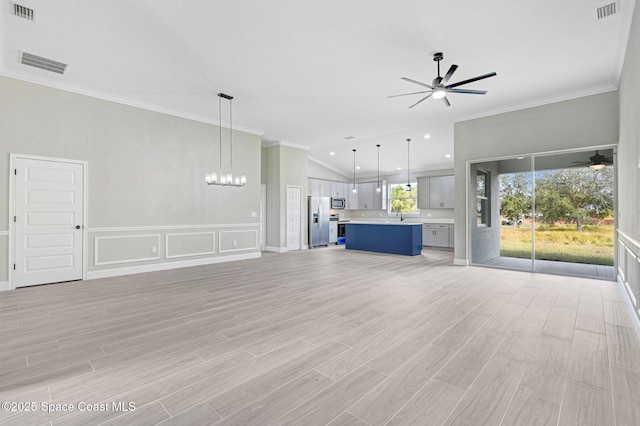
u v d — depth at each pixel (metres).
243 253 6.91
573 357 2.21
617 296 3.76
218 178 6.43
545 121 5.02
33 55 3.75
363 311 3.24
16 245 4.21
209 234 6.28
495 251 5.65
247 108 5.60
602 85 4.51
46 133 4.41
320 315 3.12
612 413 1.59
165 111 5.60
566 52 3.65
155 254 5.50
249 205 7.02
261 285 4.39
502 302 3.54
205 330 2.73
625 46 3.45
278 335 2.62
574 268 4.86
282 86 4.64
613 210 4.49
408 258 7.04
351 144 8.69
